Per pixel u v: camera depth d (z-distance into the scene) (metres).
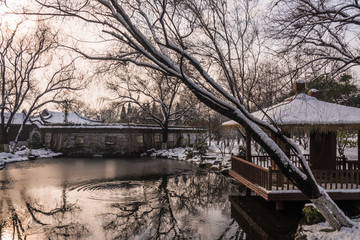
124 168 21.98
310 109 9.99
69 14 5.94
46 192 13.77
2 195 13.16
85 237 8.27
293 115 9.61
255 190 10.07
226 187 15.20
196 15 6.09
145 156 31.47
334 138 10.47
